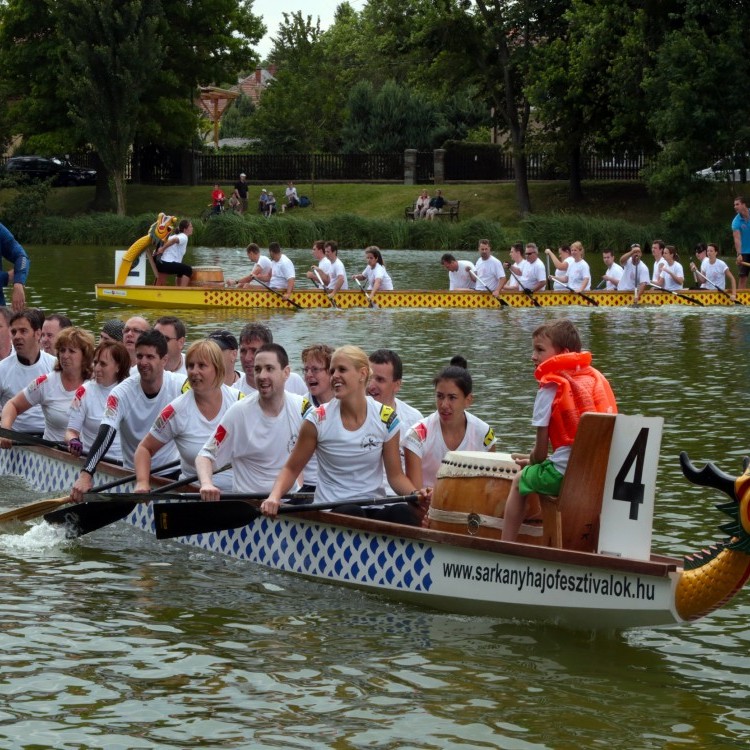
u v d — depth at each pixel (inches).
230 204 2042.3
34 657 249.4
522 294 986.1
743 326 861.2
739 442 452.4
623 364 660.7
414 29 1990.7
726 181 1745.8
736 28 1573.6
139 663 247.3
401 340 759.1
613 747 210.2
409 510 308.2
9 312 450.0
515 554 268.1
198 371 324.5
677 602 247.8
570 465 264.7
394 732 215.5
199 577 309.4
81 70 2010.3
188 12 2129.7
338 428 301.9
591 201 1947.6
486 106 2472.9
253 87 3964.1
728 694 233.9
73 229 1825.8
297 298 954.7
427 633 267.9
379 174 2247.8
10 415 402.9
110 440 342.3
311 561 308.3
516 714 223.3
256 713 223.1
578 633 267.4
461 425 312.2
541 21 1909.4
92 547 337.7
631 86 1686.8
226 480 342.0
